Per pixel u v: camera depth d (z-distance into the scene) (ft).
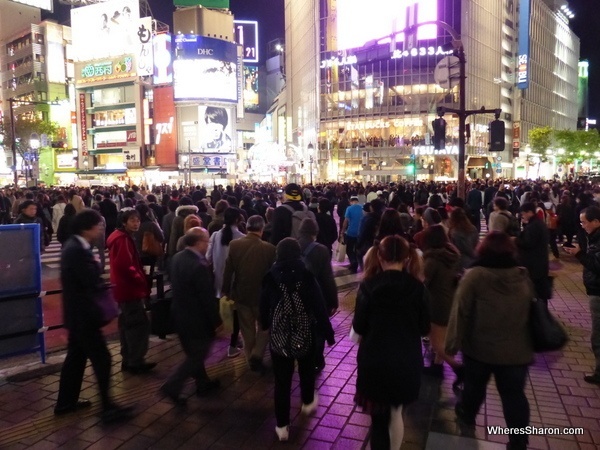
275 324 13.89
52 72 280.72
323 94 230.07
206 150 217.15
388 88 213.66
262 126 327.26
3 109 307.58
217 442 14.01
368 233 31.24
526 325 12.28
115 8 227.61
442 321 17.30
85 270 14.53
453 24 205.77
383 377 11.30
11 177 241.96
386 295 11.51
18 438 14.28
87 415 15.66
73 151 256.32
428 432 14.48
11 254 18.81
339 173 225.76
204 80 215.31
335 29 225.76
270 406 16.29
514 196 59.26
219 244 21.35
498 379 12.45
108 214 42.91
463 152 42.57
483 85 228.02
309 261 17.10
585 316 26.27
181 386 15.80
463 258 19.97
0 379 18.37
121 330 19.33
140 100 226.58
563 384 17.79
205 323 15.97
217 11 233.76
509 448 12.40
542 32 299.99
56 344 23.17
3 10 318.45
